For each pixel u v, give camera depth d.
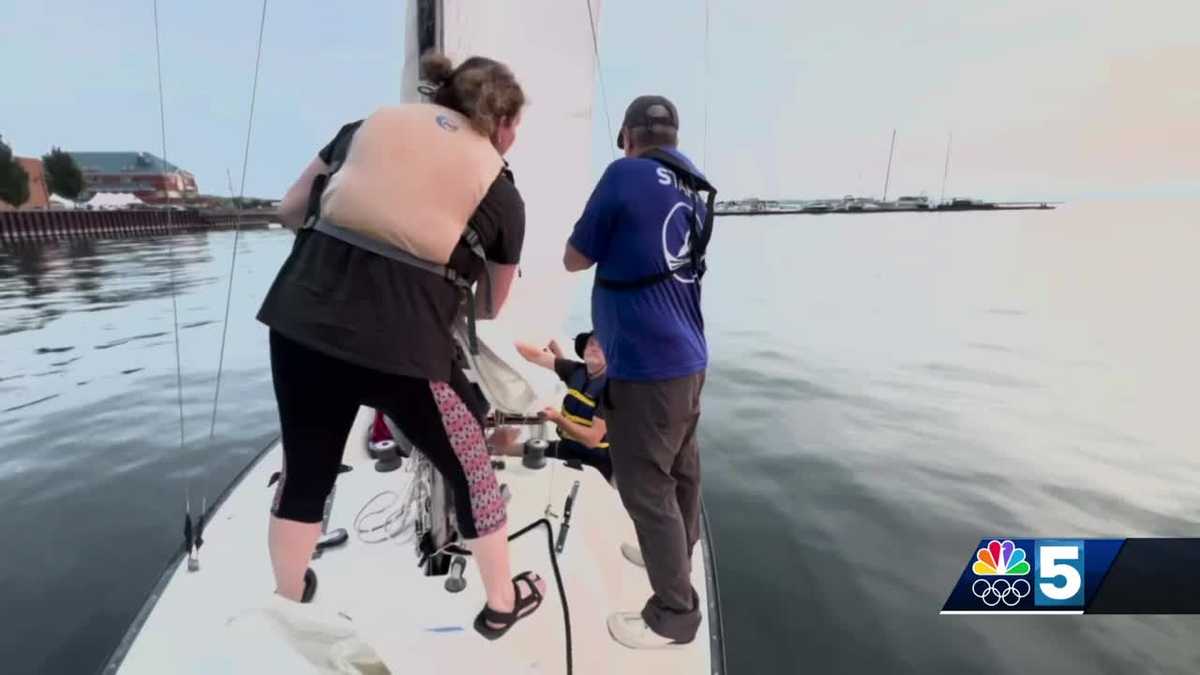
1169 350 8.78
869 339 9.34
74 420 5.68
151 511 3.93
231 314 11.30
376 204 0.96
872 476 4.32
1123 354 8.59
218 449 4.98
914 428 5.41
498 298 1.21
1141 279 16.20
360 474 1.92
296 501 1.11
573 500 1.76
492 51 1.63
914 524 3.66
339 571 1.46
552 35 1.75
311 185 1.15
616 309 1.26
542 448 2.00
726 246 25.58
